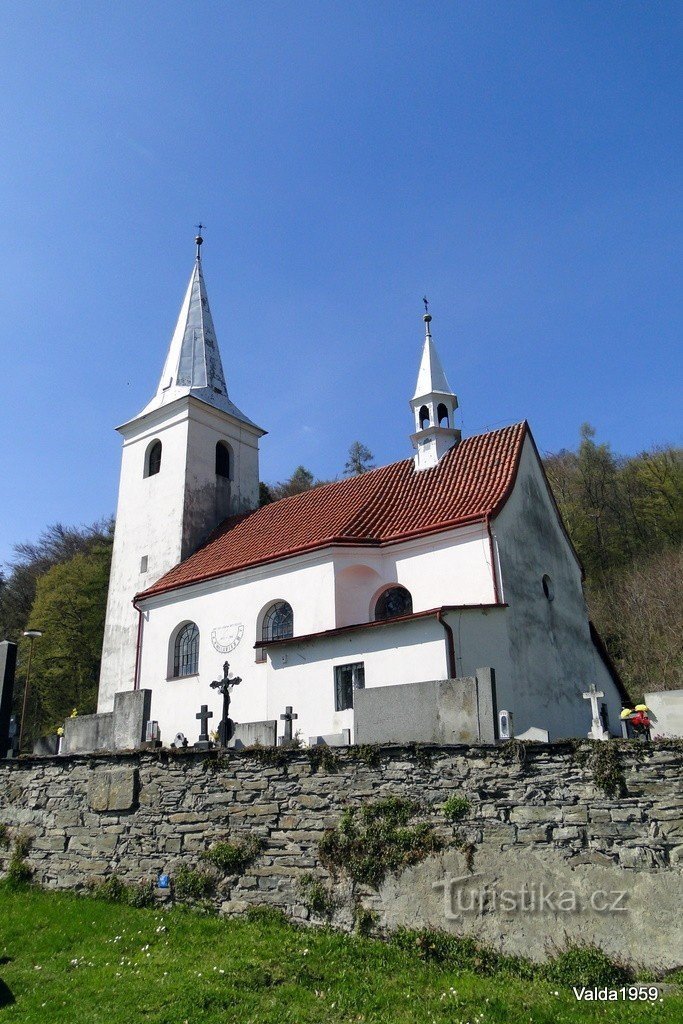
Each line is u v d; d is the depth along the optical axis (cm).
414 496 2247
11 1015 816
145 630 2495
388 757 1064
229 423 3195
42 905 1188
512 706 1725
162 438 3059
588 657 2295
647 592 4069
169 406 3061
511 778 982
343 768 1088
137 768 1274
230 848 1130
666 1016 773
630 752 934
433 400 2494
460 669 1647
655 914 865
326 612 2014
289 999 835
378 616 2014
